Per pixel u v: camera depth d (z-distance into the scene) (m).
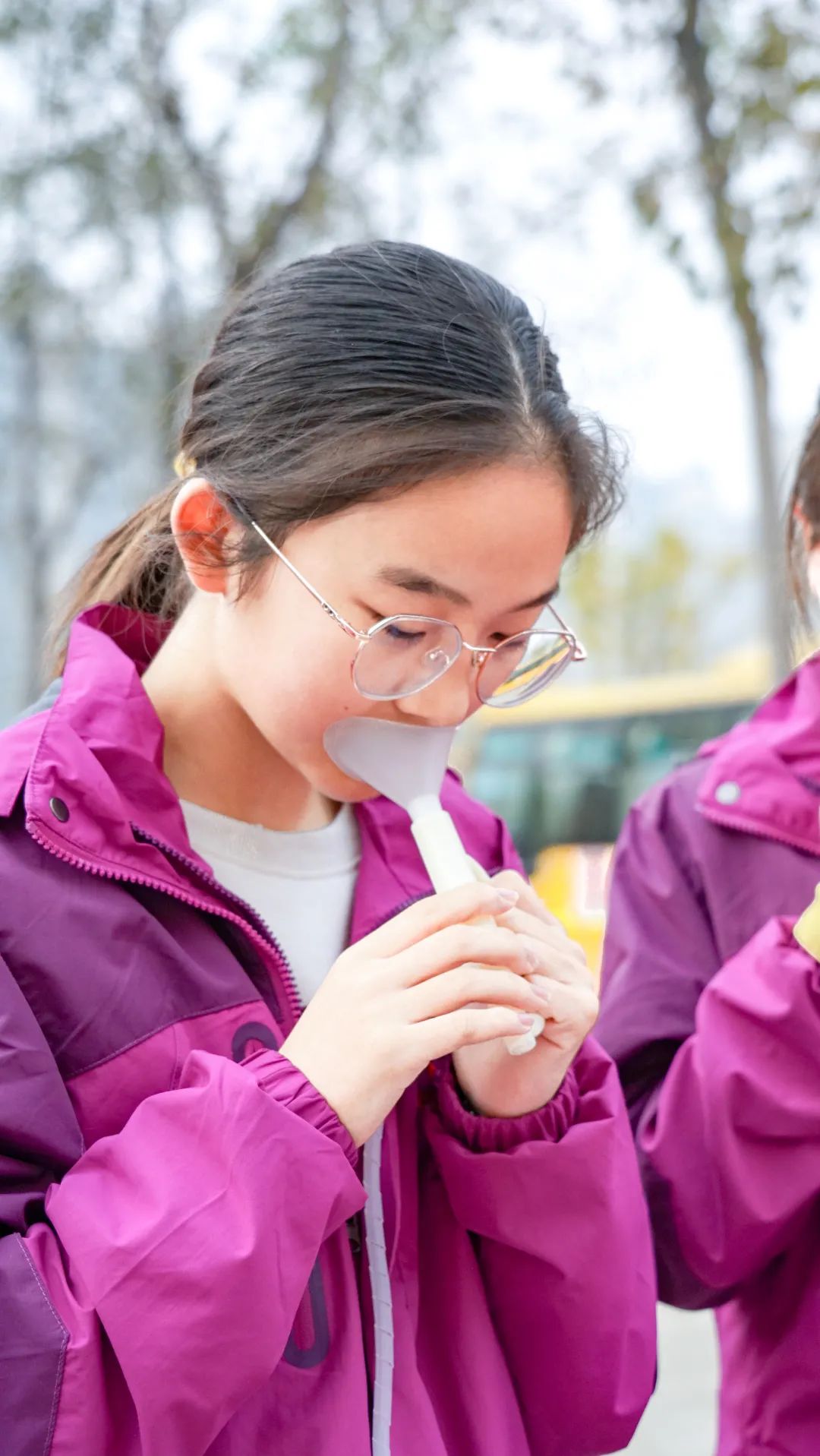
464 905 1.15
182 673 1.36
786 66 5.22
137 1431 1.01
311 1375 1.14
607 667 29.19
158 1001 1.17
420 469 1.12
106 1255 1.02
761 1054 1.44
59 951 1.15
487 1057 1.26
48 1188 1.11
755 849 1.66
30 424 9.43
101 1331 1.01
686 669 29.06
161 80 6.73
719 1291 1.50
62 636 1.50
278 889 1.36
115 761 1.25
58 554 10.12
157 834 1.24
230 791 1.36
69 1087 1.13
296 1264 1.04
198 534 1.27
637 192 5.38
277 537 1.20
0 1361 1.00
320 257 1.31
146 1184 1.05
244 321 1.31
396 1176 1.28
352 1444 1.12
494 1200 1.24
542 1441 1.30
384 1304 1.19
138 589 1.45
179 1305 1.00
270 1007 1.27
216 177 6.81
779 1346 1.48
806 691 1.73
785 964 1.45
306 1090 1.08
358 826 1.46
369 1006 1.11
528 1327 1.28
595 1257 1.25
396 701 1.20
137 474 8.86
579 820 7.79
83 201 6.90
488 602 1.17
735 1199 1.42
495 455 1.13
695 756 1.84
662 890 1.71
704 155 5.36
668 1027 1.60
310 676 1.20
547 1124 1.26
